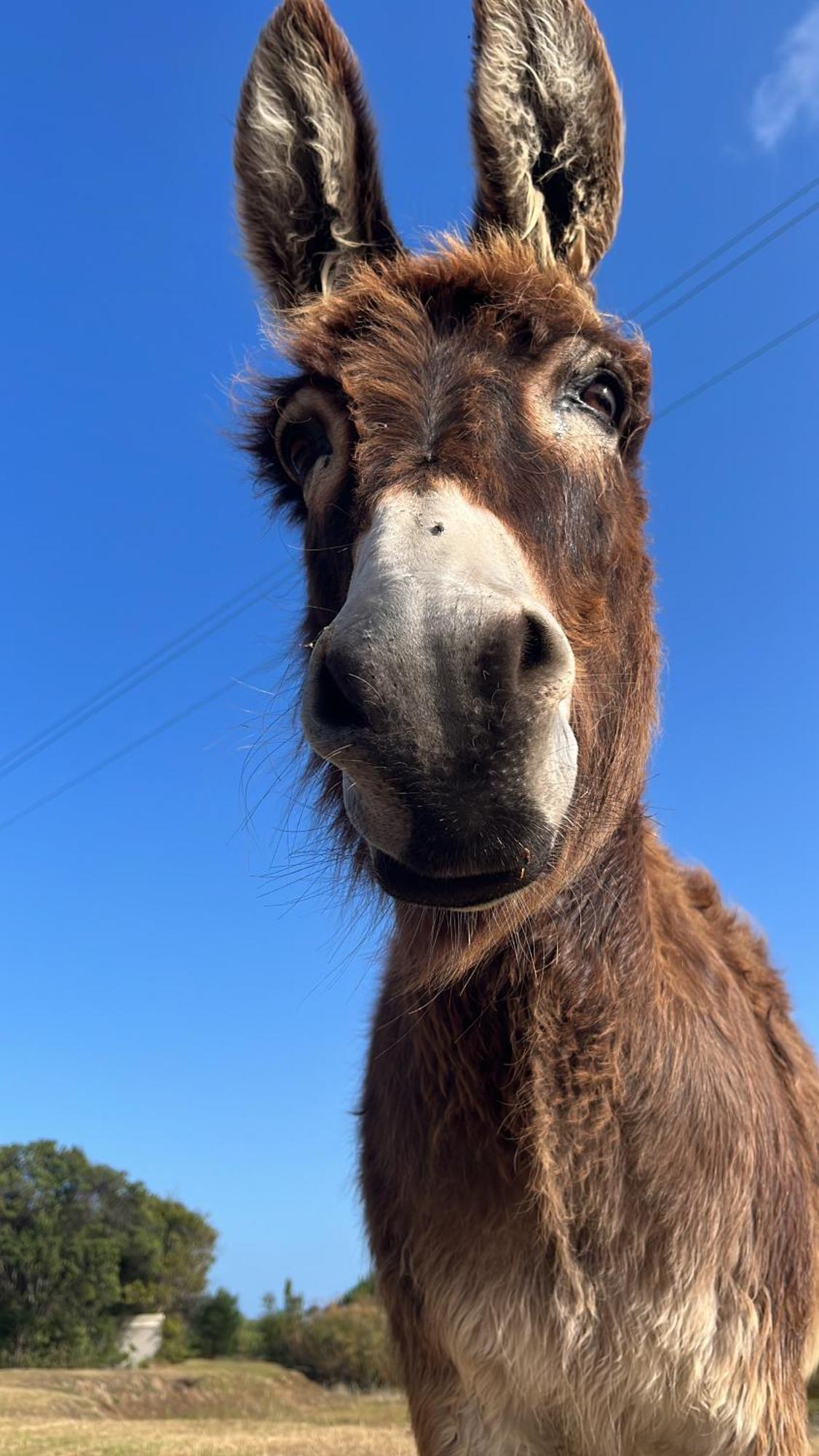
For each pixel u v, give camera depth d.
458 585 0.50
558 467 0.65
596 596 0.67
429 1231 0.71
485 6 0.80
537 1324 0.68
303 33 0.86
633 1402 0.69
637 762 0.75
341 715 0.50
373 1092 0.84
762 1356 0.71
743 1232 0.72
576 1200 0.67
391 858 0.52
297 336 0.76
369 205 0.87
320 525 0.69
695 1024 0.75
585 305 0.73
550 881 0.62
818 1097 0.96
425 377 0.63
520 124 0.81
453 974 0.62
